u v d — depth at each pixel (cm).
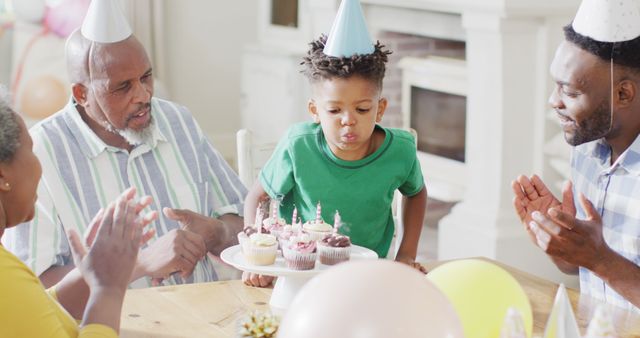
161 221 217
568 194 178
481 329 130
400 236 223
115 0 204
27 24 514
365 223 195
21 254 199
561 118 178
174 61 586
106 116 205
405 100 448
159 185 218
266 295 176
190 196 221
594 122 173
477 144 384
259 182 201
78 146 210
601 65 169
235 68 604
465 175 415
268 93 540
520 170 377
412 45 469
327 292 106
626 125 176
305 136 195
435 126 433
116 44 202
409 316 103
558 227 161
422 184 204
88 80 203
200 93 598
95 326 129
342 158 193
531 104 373
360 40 181
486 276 133
